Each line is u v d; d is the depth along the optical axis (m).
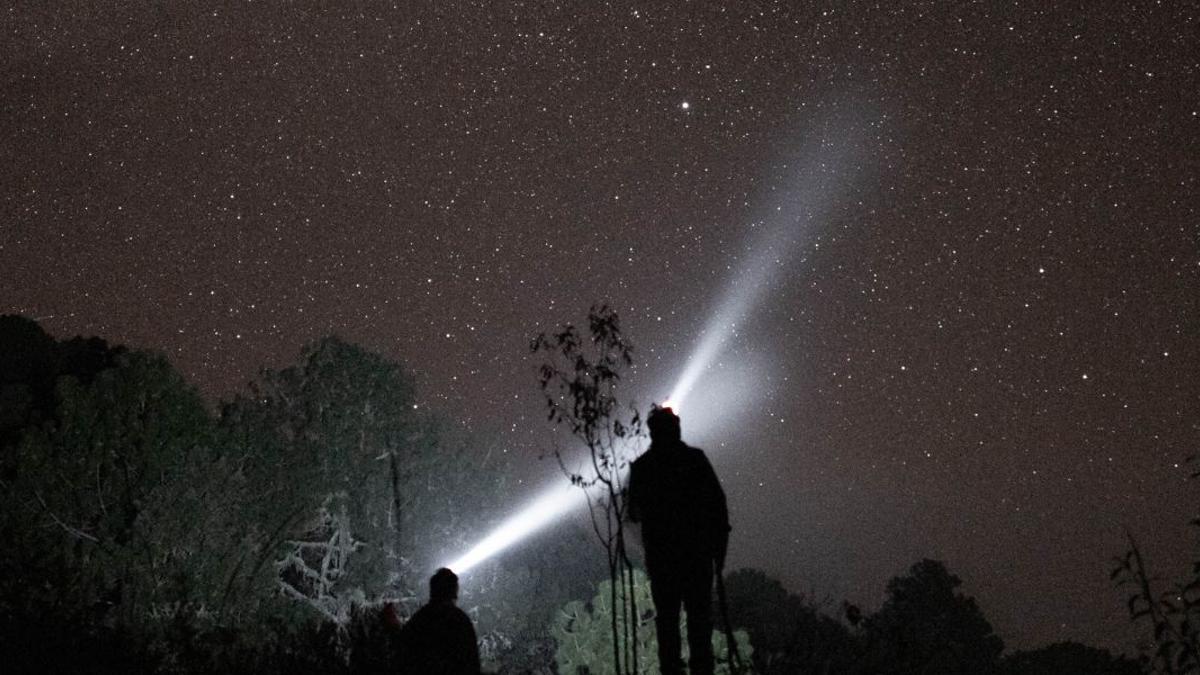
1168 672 5.88
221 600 14.83
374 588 17.22
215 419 17.33
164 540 14.56
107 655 9.09
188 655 9.34
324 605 16.62
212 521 15.09
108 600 14.23
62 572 11.94
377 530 17.73
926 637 7.27
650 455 6.24
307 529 16.88
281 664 8.57
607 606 9.59
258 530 16.36
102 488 15.26
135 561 14.14
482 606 17.77
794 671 6.61
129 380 15.79
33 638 9.06
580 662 9.49
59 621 9.54
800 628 6.88
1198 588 6.04
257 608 15.16
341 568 17.23
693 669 6.09
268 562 15.88
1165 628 5.97
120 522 14.97
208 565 14.86
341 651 8.58
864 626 6.85
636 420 6.45
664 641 6.09
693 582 6.09
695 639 6.09
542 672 16.75
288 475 16.94
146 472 15.36
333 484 17.52
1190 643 5.91
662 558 6.09
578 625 9.73
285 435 17.55
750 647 7.64
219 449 16.52
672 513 6.10
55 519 14.57
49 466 14.96
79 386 15.73
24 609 10.07
